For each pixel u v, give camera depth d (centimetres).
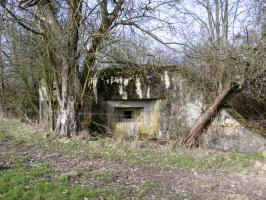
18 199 542
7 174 655
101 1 1059
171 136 1213
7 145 966
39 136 1091
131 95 1272
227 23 1225
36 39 1247
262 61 1036
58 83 1131
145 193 604
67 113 1110
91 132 1173
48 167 736
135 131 1248
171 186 660
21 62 1424
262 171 798
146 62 1219
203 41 1199
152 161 859
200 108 1207
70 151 912
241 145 1052
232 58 1070
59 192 576
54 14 1069
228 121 1097
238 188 665
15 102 1733
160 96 1254
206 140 1105
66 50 1073
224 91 1116
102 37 1076
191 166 833
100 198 566
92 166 773
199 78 1222
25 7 1008
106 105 1277
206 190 644
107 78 1285
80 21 1063
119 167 782
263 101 1232
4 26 1013
